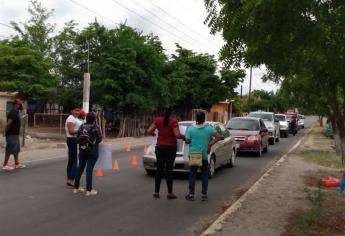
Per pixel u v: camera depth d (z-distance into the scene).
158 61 33.84
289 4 6.96
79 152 10.73
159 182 10.69
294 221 8.58
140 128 35.97
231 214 9.08
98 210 9.23
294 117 46.00
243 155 22.16
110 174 14.12
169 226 8.23
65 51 37.72
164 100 35.00
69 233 7.52
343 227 8.09
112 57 31.70
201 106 47.12
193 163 10.41
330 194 11.51
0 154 18.61
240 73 44.97
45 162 16.50
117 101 32.12
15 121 14.22
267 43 8.02
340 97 15.97
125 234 7.59
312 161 19.98
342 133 11.99
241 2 7.74
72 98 36.91
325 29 7.62
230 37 8.16
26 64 34.41
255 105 78.56
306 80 12.11
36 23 43.25
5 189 11.02
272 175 14.94
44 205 9.49
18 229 7.65
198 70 44.22
